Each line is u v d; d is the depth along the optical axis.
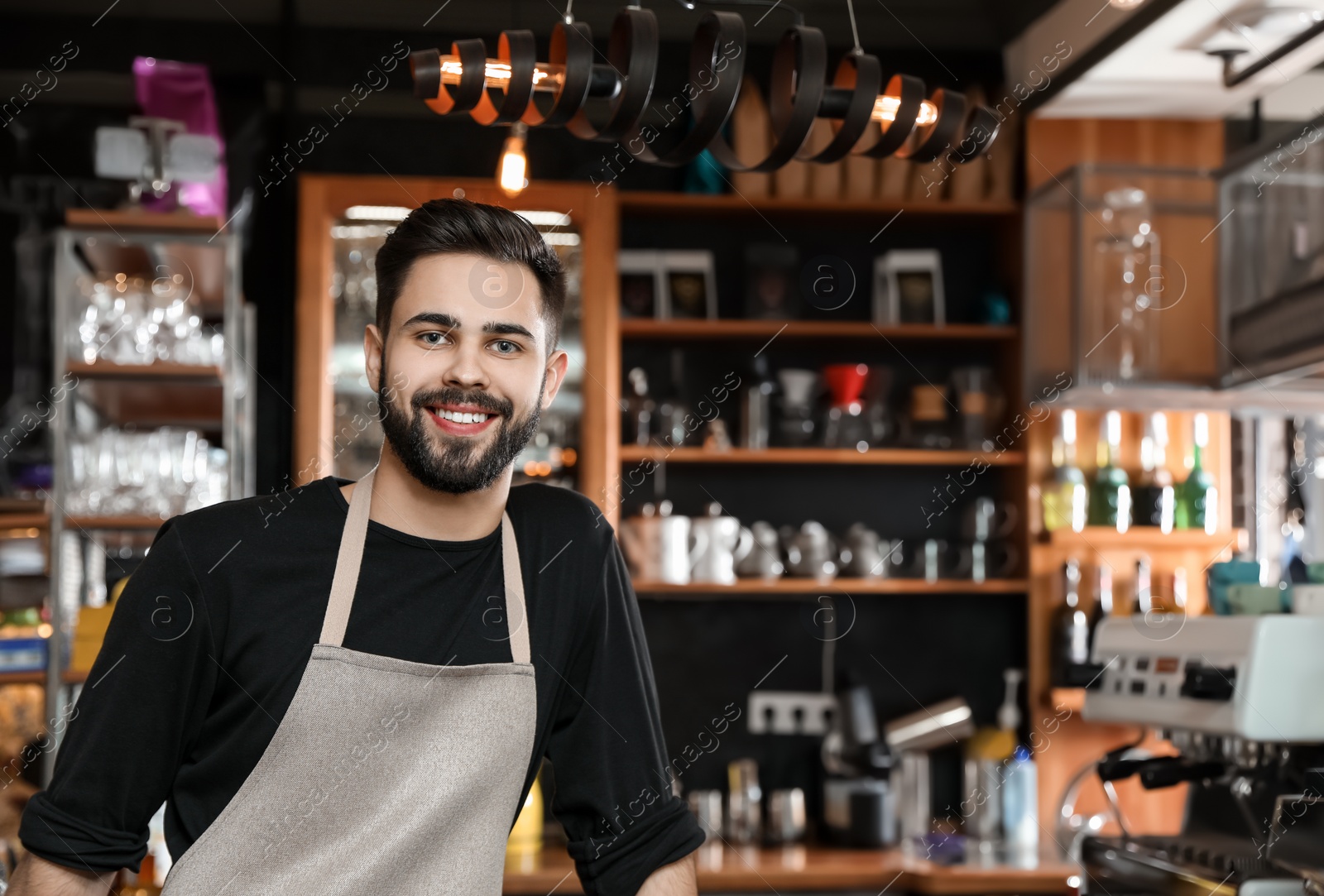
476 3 3.43
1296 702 1.89
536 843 3.13
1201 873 1.90
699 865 3.07
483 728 1.39
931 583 3.37
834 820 3.27
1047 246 3.34
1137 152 3.45
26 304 3.27
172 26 3.39
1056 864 3.09
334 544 1.38
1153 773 2.12
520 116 1.89
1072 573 3.37
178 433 2.88
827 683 3.55
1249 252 2.86
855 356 3.63
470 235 1.34
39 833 1.25
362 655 1.35
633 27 1.89
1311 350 2.53
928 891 3.02
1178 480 3.46
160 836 2.71
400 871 1.35
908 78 2.01
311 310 3.21
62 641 2.86
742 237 3.61
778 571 3.41
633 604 1.56
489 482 1.35
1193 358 3.22
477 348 1.33
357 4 3.43
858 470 3.62
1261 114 3.38
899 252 3.54
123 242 2.93
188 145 3.00
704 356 3.58
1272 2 2.74
